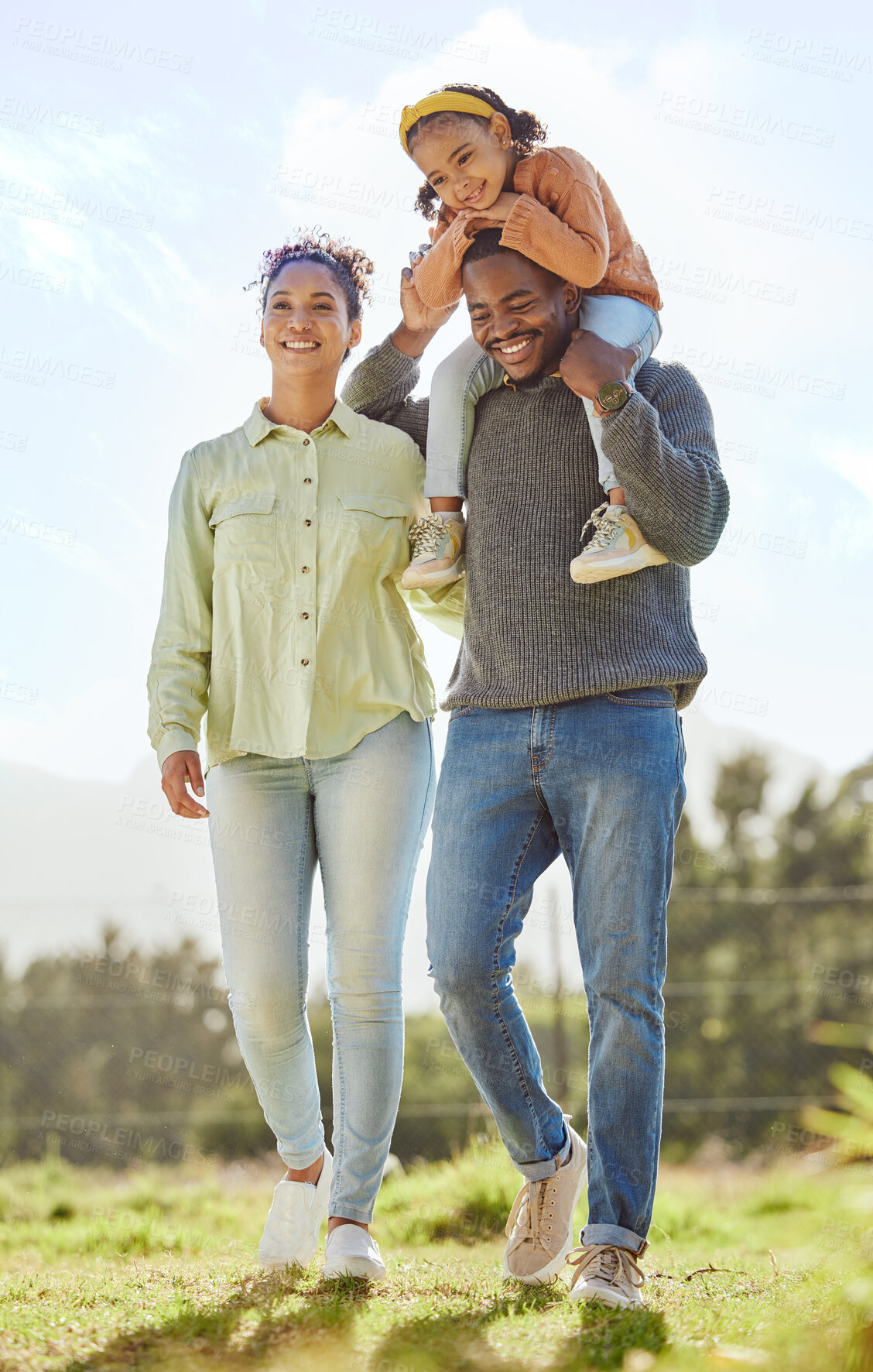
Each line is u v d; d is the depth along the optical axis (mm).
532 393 2623
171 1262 3100
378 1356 1839
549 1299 2271
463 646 2684
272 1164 7195
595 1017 2361
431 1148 7375
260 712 2711
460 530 2742
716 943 10797
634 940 2334
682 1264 2838
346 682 2707
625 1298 2152
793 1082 10227
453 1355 1824
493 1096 2525
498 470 2627
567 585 2506
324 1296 2285
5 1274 2953
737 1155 8250
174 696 2742
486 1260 3184
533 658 2494
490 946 2459
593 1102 2332
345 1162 2557
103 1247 3602
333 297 2836
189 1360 1833
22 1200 4918
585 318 2609
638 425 2363
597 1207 2275
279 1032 2676
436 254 2645
